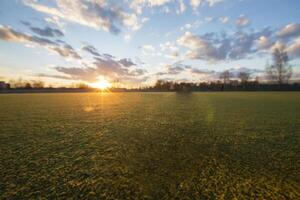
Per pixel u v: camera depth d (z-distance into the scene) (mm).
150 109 20656
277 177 5133
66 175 5309
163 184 4812
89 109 20891
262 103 25656
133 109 20766
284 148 7488
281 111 17719
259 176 5195
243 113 16734
